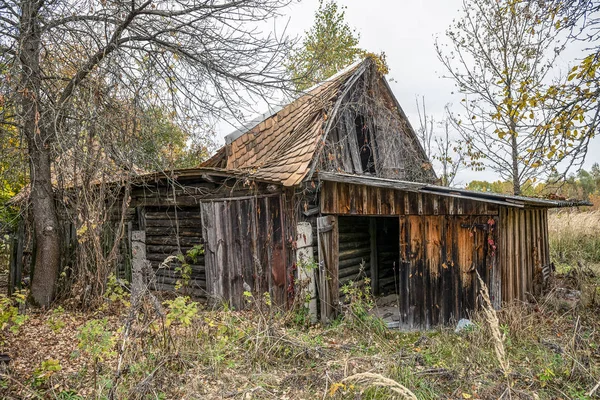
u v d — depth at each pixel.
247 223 7.25
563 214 14.15
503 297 5.83
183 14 6.77
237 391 3.88
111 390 3.51
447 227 6.10
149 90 6.95
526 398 3.67
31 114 6.32
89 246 6.96
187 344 4.77
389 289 9.84
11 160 6.82
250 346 4.92
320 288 6.62
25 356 4.77
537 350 4.82
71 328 5.86
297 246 6.64
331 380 3.97
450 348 5.09
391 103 10.90
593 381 3.96
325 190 6.88
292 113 9.24
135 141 6.73
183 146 11.97
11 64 5.98
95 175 6.62
